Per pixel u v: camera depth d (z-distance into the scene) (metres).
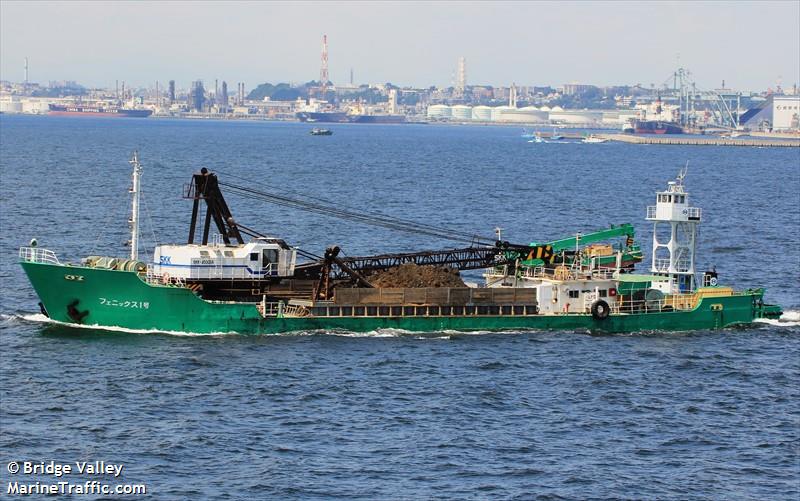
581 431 148.12
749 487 131.12
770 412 158.50
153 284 195.62
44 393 158.38
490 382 169.38
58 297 197.38
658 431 149.00
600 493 128.00
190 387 163.12
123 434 142.12
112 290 195.38
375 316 199.88
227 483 127.69
